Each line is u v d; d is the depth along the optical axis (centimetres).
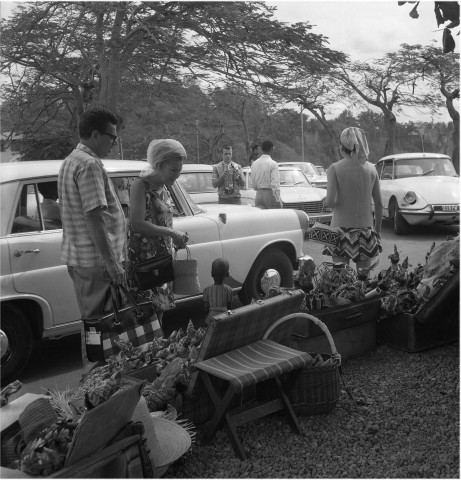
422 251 1002
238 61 937
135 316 384
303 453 323
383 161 1395
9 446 273
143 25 900
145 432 281
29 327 469
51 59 1070
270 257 625
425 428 346
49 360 521
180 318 617
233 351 349
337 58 947
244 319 338
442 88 1997
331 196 514
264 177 930
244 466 310
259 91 976
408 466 306
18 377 481
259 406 339
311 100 1015
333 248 522
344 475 300
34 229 469
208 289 493
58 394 330
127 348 368
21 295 455
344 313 448
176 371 332
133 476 261
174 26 917
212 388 327
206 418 343
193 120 3306
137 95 1340
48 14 1016
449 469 302
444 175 1299
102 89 1017
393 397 388
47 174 482
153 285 405
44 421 273
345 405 376
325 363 358
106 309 384
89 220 368
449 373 422
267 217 620
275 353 348
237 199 899
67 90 1394
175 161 407
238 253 589
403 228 1195
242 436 341
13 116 1330
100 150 381
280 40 905
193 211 578
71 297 478
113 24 998
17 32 1012
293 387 356
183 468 309
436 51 1945
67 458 245
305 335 436
